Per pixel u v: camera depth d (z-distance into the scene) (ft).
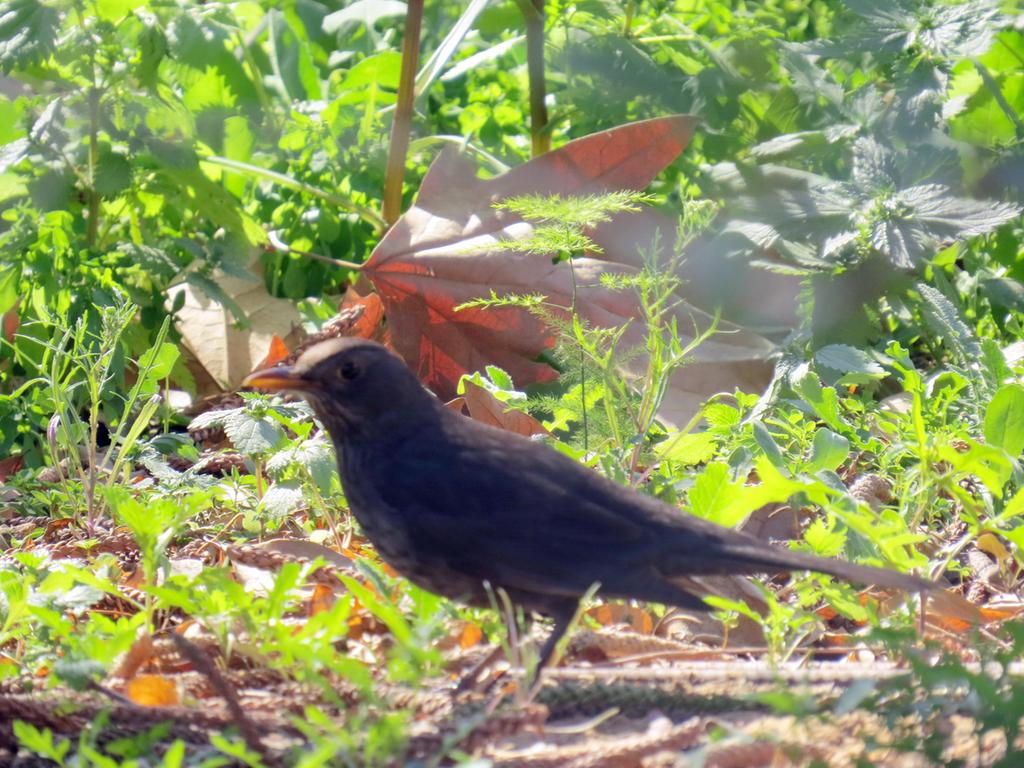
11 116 42.22
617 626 26.12
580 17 46.09
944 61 38.19
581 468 24.22
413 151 45.21
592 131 45.44
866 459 34.40
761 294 39.34
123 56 41.19
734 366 37.76
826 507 23.93
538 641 25.68
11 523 33.96
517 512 23.21
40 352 39.42
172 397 41.50
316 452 30.01
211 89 46.26
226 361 42.65
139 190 41.93
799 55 41.11
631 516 23.12
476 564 23.40
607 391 30.96
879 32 38.58
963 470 26.53
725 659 25.05
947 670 18.63
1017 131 39.50
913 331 40.32
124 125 40.57
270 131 47.29
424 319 38.78
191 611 22.62
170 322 40.81
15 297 38.88
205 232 44.27
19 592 23.62
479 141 47.19
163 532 25.93
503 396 32.27
